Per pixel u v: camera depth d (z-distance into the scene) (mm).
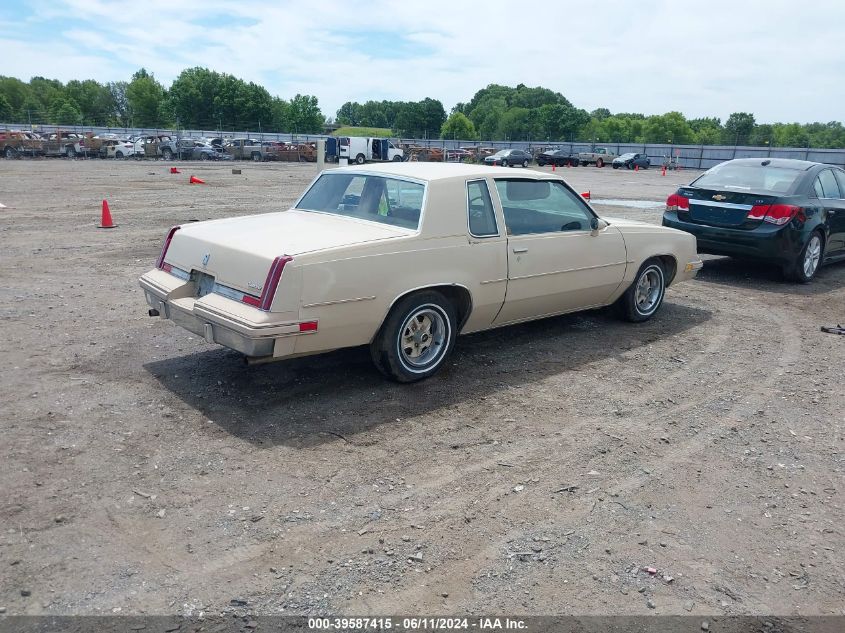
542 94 173500
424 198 5102
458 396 5180
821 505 3871
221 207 16875
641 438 4617
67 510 3494
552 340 6688
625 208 19547
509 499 3787
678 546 3424
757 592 3109
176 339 6246
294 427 4523
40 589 2914
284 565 3141
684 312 8000
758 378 5852
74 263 9570
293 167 39969
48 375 5281
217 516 3496
